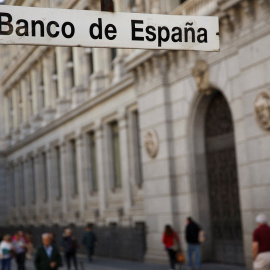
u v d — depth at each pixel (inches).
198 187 894.4
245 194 748.0
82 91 1429.6
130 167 1161.4
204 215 892.6
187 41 225.1
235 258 827.4
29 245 1330.0
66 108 1545.3
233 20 734.5
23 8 209.0
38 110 1844.2
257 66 703.1
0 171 2239.2
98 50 1320.1
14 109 2149.4
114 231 1133.7
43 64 1763.0
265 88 689.6
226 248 851.4
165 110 939.3
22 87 2027.6
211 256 883.4
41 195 1797.5
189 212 896.9
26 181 1959.9
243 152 754.2
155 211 980.6
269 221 682.8
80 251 1322.6
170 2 952.3
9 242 892.0
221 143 868.0
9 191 2202.3
